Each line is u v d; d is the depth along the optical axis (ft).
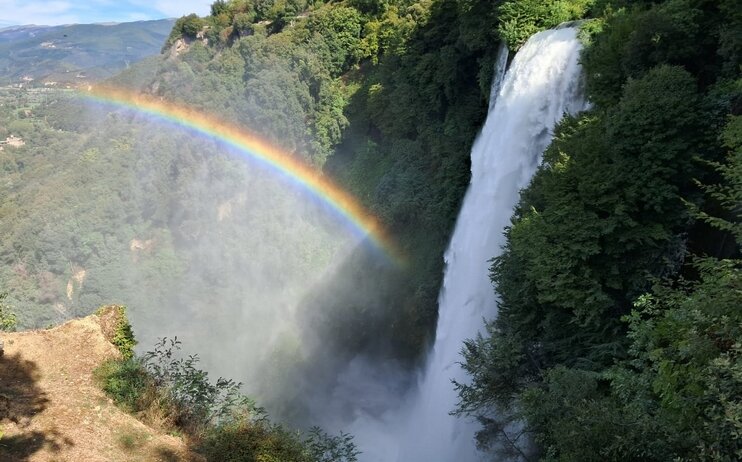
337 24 233.96
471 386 65.62
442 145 147.54
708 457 30.45
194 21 313.53
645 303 43.39
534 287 66.90
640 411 37.04
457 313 114.62
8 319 70.33
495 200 108.88
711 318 32.71
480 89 140.26
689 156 59.77
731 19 65.82
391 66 180.86
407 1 228.02
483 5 123.44
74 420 48.08
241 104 231.09
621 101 64.44
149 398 52.13
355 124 213.66
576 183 63.93
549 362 65.77
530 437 61.46
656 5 74.74
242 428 48.42
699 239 60.70
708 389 30.91
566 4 111.34
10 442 44.19
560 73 92.22
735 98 59.67
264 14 297.33
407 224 158.61
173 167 243.60
